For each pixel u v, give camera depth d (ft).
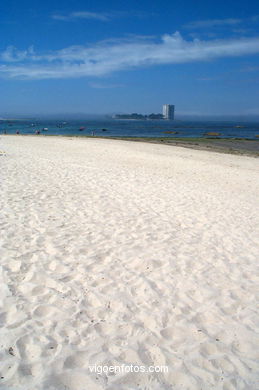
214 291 13.32
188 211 24.57
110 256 15.75
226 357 9.76
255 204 28.86
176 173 43.70
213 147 91.97
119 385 8.49
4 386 8.11
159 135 152.25
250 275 14.96
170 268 15.02
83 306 11.60
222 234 20.10
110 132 173.88
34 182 29.81
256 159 68.33
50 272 13.71
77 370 8.82
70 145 74.43
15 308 11.10
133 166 47.32
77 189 28.68
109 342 9.95
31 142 78.18
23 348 9.39
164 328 10.79
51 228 18.66
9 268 13.73
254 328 11.16
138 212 23.21
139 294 12.66
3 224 18.53
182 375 8.96
